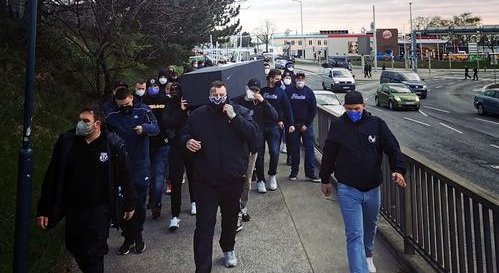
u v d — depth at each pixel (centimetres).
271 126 721
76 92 1041
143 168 507
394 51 9969
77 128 361
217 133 416
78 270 468
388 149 405
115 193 382
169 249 514
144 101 650
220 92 412
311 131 788
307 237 534
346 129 409
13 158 623
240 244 518
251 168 582
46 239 481
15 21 1047
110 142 377
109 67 1126
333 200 675
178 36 1652
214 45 3706
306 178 803
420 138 1761
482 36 9419
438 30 7969
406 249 456
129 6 1027
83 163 366
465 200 346
